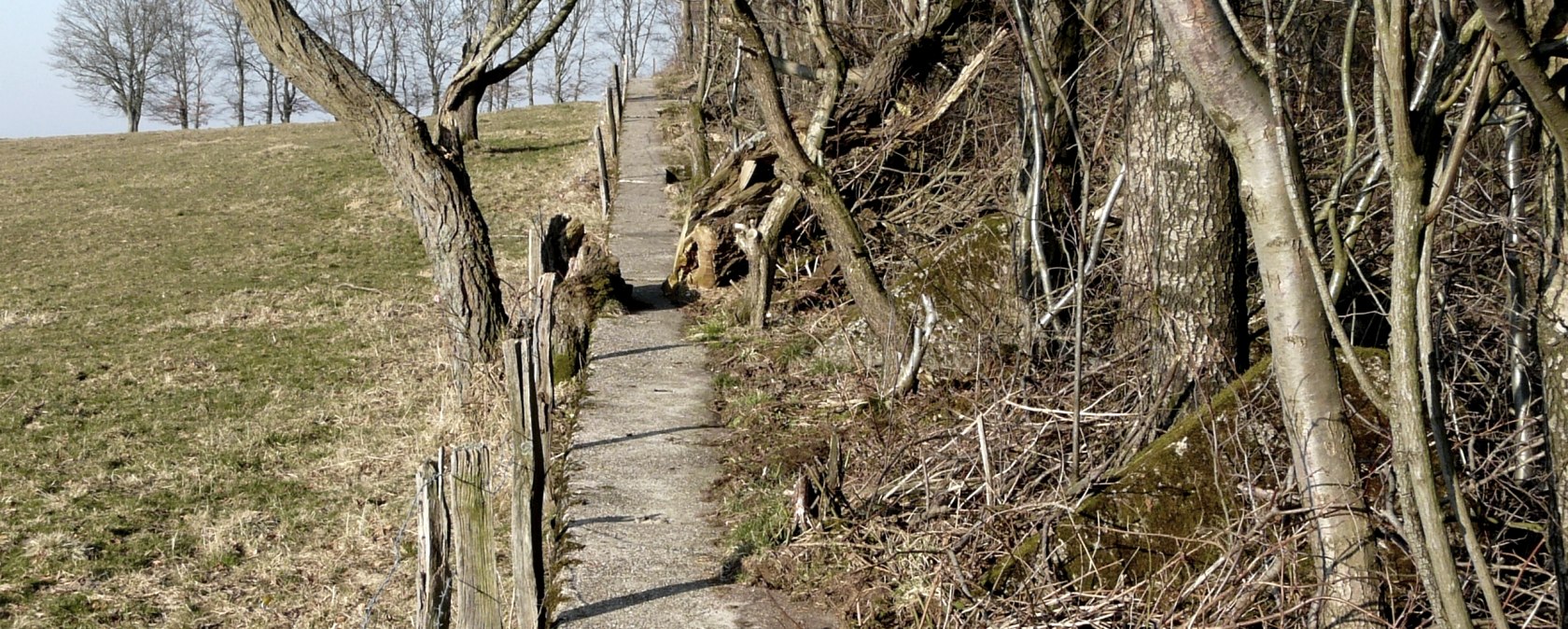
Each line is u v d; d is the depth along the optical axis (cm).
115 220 2131
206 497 850
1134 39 689
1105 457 645
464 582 475
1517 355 498
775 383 936
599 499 727
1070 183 877
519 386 559
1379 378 567
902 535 615
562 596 604
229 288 1600
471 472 481
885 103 1321
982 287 914
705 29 2061
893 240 1210
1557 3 317
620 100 2656
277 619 668
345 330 1356
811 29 1205
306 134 3284
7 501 836
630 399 913
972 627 538
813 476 669
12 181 2595
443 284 1041
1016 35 738
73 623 661
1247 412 577
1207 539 523
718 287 1230
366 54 7050
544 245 1194
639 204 1792
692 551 655
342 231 1995
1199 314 657
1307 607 473
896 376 825
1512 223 504
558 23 1097
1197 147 654
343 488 865
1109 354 748
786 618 578
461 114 2670
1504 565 501
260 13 1009
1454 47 325
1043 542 552
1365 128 871
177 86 7756
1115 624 521
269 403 1080
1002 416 680
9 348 1293
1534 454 534
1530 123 505
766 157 1284
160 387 1134
